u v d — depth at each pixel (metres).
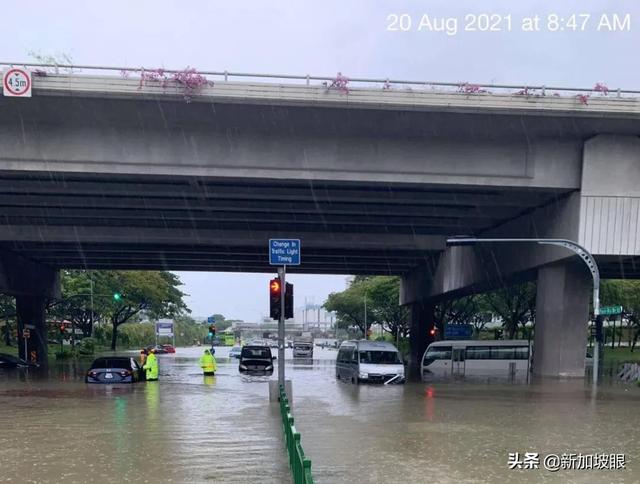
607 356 65.00
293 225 37.03
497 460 11.74
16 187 27.55
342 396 24.69
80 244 39.78
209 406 20.22
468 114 23.44
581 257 25.88
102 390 26.38
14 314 61.50
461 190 27.03
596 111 23.41
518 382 32.47
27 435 14.42
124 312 77.81
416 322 57.59
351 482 9.99
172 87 22.27
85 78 22.03
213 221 35.16
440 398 23.72
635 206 25.47
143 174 24.25
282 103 22.78
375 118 23.75
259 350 41.44
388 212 32.09
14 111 23.05
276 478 10.09
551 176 25.64
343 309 91.44
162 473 10.48
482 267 37.34
